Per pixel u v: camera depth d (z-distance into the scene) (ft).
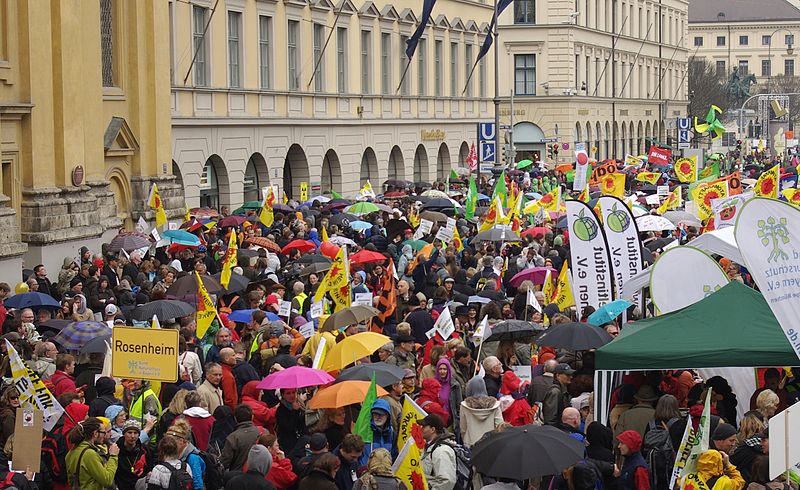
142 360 51.60
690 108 448.24
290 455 51.03
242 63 166.30
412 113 225.76
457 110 247.91
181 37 150.20
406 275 94.58
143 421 52.39
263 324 65.62
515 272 95.76
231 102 163.22
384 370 55.42
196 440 50.44
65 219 112.88
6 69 105.81
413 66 225.76
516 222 116.57
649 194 168.45
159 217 114.73
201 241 108.17
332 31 190.90
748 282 92.17
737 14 641.40
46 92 111.34
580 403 55.88
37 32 109.50
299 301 79.46
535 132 322.96
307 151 185.98
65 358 57.16
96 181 121.60
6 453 48.47
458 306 73.61
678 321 53.98
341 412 53.62
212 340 69.31
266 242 98.94
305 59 184.85
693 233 109.29
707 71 478.59
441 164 244.42
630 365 52.80
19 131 108.58
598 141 345.51
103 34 129.70
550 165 318.24
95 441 47.67
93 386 58.49
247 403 54.60
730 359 52.13
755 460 45.55
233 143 163.53
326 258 93.15
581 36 328.70
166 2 137.08
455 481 47.96
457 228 117.08
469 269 93.50
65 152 113.80
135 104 133.18
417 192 177.47
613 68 358.02
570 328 61.52
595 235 77.97
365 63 207.62
